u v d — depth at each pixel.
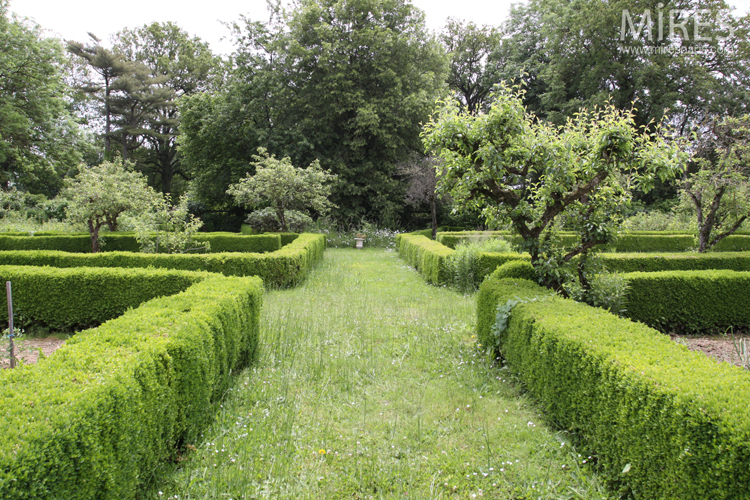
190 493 2.21
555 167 4.45
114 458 1.86
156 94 28.73
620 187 4.80
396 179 21.77
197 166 22.64
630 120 4.39
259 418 3.00
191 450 2.64
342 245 18.62
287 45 19.89
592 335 2.84
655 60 19.20
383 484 2.35
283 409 3.16
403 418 3.11
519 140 4.69
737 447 1.60
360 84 20.28
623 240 13.86
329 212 20.33
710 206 8.82
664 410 1.92
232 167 21.09
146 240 9.63
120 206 10.89
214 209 25.67
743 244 13.62
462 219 22.19
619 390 2.26
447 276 8.38
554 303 3.81
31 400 1.74
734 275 5.73
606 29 19.16
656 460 1.98
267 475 2.38
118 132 29.58
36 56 20.08
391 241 18.91
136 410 2.06
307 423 2.99
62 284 5.54
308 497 2.22
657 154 4.33
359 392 3.53
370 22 20.11
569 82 22.67
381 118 19.86
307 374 3.85
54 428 1.58
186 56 30.34
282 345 4.62
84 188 10.42
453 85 28.42
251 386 3.58
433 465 2.54
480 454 2.65
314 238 12.51
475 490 2.32
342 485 2.34
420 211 23.80
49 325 5.59
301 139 19.64
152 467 2.26
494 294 4.35
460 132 4.65
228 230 24.45
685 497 1.80
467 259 8.06
